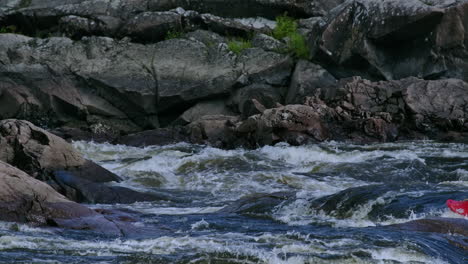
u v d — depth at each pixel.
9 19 83.81
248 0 81.69
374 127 63.16
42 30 82.94
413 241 25.31
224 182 46.38
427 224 28.06
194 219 32.78
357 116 65.88
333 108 66.75
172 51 77.06
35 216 29.70
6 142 42.91
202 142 66.94
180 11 80.31
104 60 76.94
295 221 31.47
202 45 77.31
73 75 76.56
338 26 74.00
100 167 44.94
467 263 23.70
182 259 22.84
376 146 58.47
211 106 75.75
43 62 76.81
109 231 28.89
